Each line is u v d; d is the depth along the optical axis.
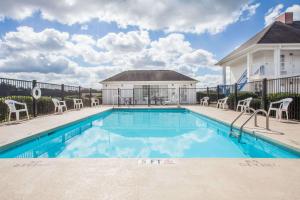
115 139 7.09
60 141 6.83
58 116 10.27
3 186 2.53
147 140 6.94
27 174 2.89
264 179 2.73
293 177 2.80
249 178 2.76
